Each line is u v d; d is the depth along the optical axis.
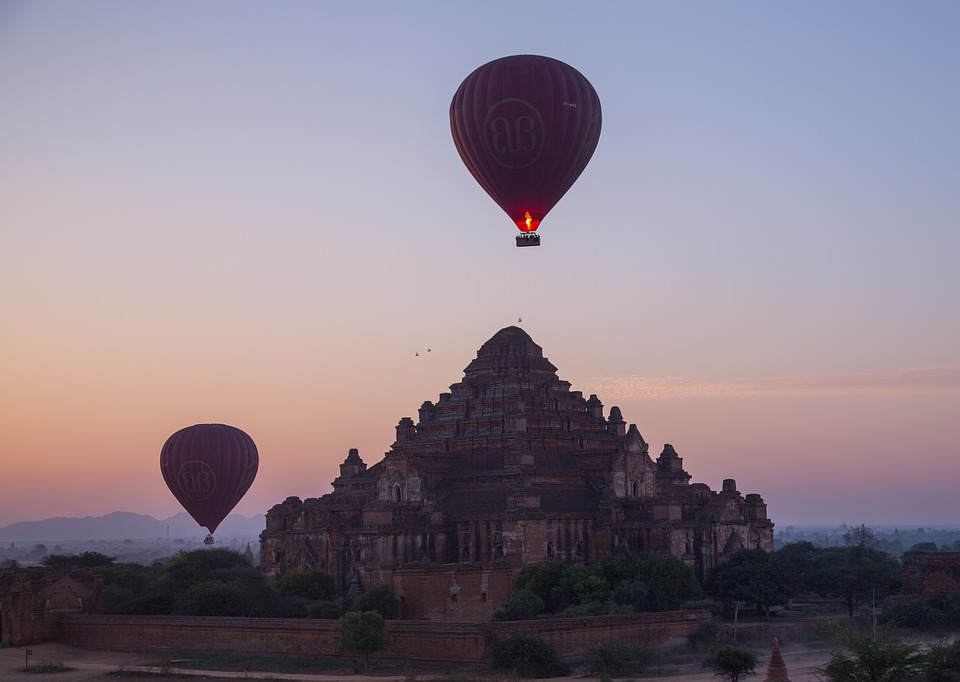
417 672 144.25
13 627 177.50
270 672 149.00
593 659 142.88
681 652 158.25
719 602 193.12
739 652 134.38
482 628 144.75
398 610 176.38
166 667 154.38
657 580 179.38
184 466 195.62
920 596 199.62
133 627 172.38
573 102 136.50
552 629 149.25
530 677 140.38
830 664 122.00
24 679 149.12
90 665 159.75
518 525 194.75
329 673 146.62
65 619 180.38
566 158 138.00
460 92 140.75
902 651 116.94
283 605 179.25
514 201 140.75
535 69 137.12
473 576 178.88
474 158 140.00
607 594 174.62
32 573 184.25
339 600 185.00
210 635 164.38
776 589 190.62
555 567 181.25
